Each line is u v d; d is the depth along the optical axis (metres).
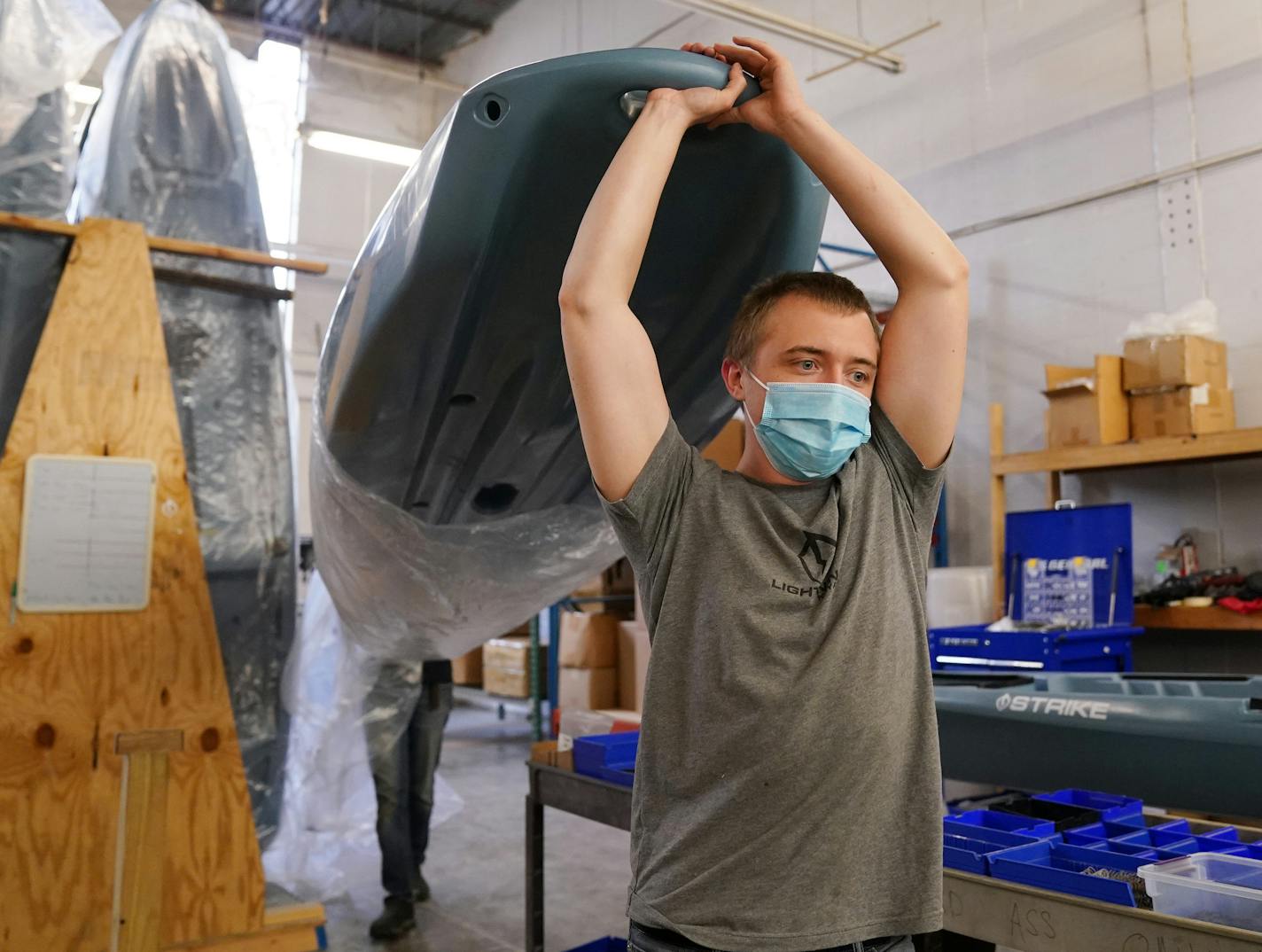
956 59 5.21
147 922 1.37
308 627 2.88
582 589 5.79
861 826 0.90
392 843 2.70
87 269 1.90
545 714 7.02
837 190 1.08
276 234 8.33
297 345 8.18
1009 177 4.96
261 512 2.21
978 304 5.07
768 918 0.86
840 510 1.00
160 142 2.20
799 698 0.90
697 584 0.96
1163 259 4.38
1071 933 1.31
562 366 1.78
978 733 2.29
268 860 2.96
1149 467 4.39
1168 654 4.21
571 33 7.75
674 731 0.94
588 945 2.10
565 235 1.50
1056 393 4.19
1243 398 4.09
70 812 1.76
